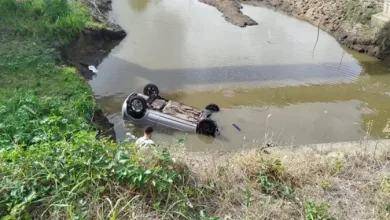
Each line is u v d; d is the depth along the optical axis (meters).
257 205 4.16
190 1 16.72
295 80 10.31
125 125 8.06
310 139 7.84
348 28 12.95
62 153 4.15
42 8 11.30
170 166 4.32
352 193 4.50
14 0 11.44
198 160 4.91
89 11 13.15
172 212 3.93
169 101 8.62
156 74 10.36
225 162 4.83
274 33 13.49
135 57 11.30
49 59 9.09
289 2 16.09
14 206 3.63
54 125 5.59
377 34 12.00
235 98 9.35
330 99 9.50
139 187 4.05
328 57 11.73
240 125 8.27
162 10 15.42
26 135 5.40
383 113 8.97
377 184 4.62
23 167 4.02
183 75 10.34
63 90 7.85
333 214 4.09
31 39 9.98
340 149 5.45
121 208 3.78
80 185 3.89
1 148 4.82
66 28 10.67
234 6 15.89
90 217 3.74
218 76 10.36
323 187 4.55
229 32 13.41
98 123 7.57
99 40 11.91
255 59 11.41
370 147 5.50
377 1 13.48
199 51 11.80
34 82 8.02
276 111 8.91
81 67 10.30
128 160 4.17
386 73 10.89
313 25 14.38
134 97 8.05
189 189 4.23
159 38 12.70
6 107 6.48
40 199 3.80
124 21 14.01
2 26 10.33
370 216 4.16
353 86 10.12
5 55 8.98
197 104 9.05
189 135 7.79
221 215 4.11
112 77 10.14
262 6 16.50
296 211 4.17
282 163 4.84
